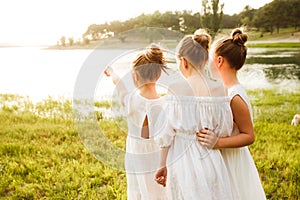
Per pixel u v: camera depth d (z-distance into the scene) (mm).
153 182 2115
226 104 2078
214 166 2025
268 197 3137
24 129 4980
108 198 3133
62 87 7359
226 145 2070
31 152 4246
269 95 7359
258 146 4312
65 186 3342
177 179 2000
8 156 4129
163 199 2166
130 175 2166
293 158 3959
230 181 2182
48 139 4633
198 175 1973
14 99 6586
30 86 7547
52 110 5832
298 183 3357
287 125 5301
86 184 3383
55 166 3811
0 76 8672
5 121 5359
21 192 3271
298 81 8625
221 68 2242
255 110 6164
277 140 4602
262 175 3576
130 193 2219
